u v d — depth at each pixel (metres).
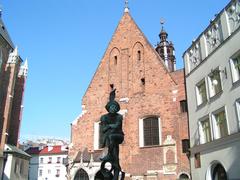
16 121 67.56
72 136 47.41
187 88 40.41
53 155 107.69
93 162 42.03
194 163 36.59
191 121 38.38
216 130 32.56
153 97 44.78
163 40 81.12
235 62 30.38
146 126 43.97
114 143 18.05
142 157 42.12
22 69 71.75
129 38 50.34
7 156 58.38
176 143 40.53
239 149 27.69
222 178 31.66
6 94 61.62
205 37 36.66
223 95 31.44
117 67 49.19
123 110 45.00
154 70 46.28
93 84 49.88
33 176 105.94
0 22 66.06
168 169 39.78
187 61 41.12
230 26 31.52
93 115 47.75
